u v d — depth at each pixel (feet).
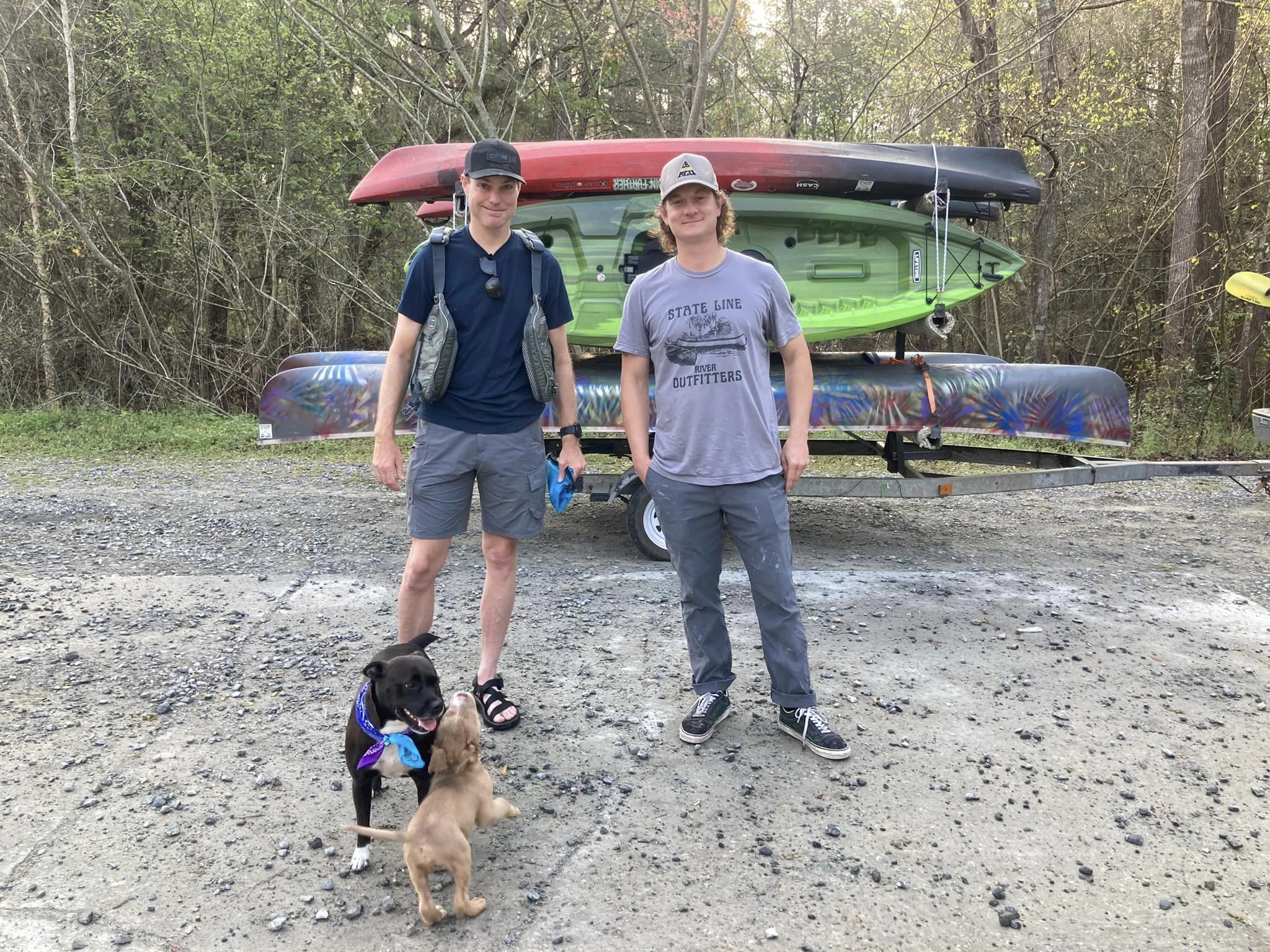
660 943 7.59
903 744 11.03
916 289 19.83
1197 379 40.16
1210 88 39.70
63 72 48.29
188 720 11.47
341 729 11.28
